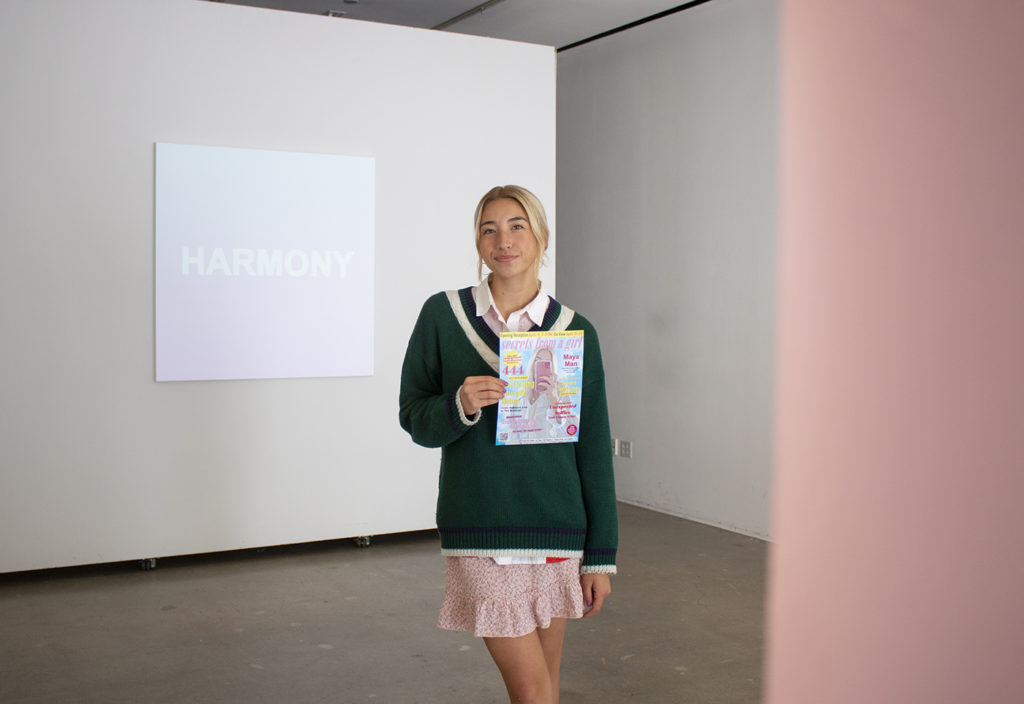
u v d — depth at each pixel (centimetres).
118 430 485
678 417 657
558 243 777
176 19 488
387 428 553
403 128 549
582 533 209
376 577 489
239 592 459
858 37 42
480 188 574
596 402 213
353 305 537
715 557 541
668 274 661
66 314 470
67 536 477
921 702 43
